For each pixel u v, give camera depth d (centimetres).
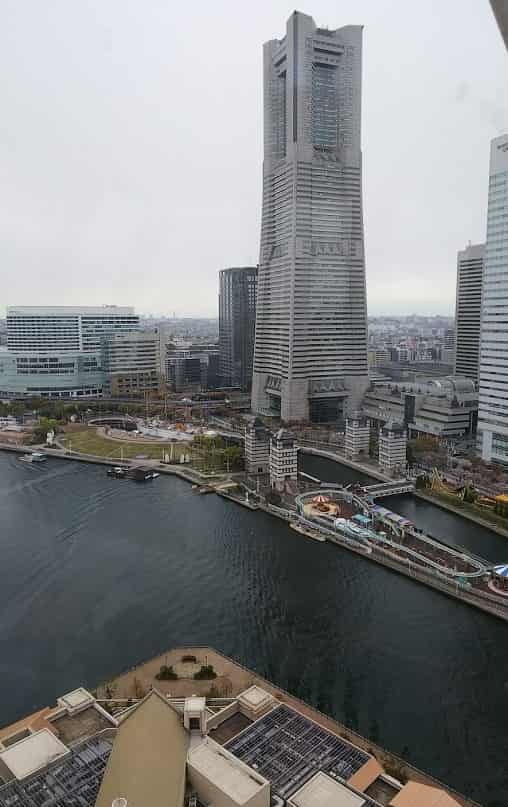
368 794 8375
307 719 9606
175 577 17400
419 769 10250
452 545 19700
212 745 8762
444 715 11600
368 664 13200
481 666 13138
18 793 8075
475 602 15600
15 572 17788
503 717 11556
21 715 11694
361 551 18950
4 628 14738
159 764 8262
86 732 9794
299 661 13312
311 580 17238
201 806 8069
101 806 7481
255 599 16075
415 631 14538
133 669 12800
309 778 8350
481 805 9512
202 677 12406
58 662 13362
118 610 15525
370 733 11106
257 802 7688
